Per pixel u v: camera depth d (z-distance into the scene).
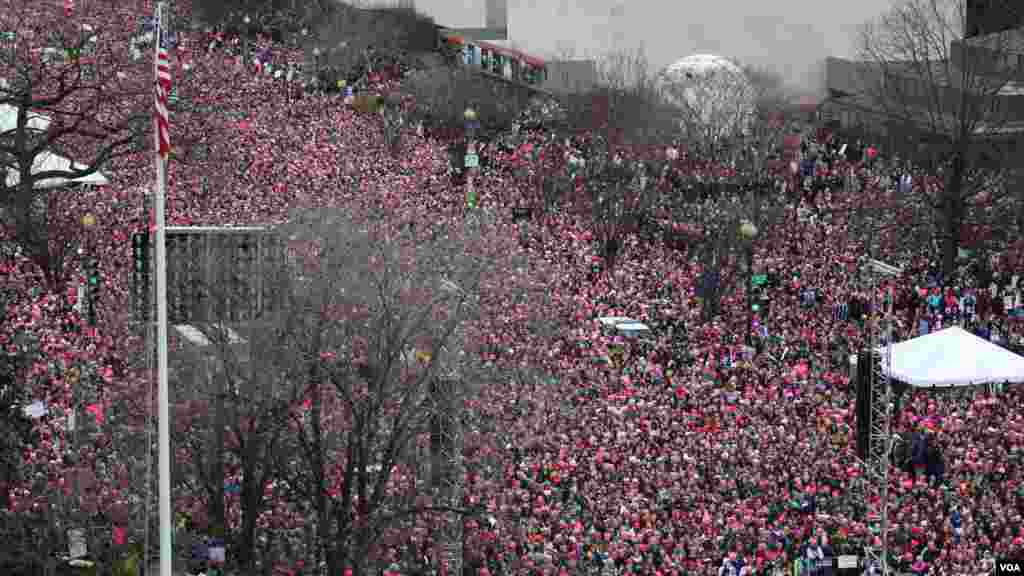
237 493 172.62
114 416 180.62
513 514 173.62
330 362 165.00
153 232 179.12
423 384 172.50
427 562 166.12
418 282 178.50
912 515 174.38
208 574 161.25
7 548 154.00
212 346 171.12
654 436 199.75
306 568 164.62
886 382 173.50
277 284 171.00
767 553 165.75
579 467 188.00
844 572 163.75
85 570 156.88
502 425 192.75
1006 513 175.62
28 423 188.38
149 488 156.12
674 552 166.12
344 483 160.62
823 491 182.25
